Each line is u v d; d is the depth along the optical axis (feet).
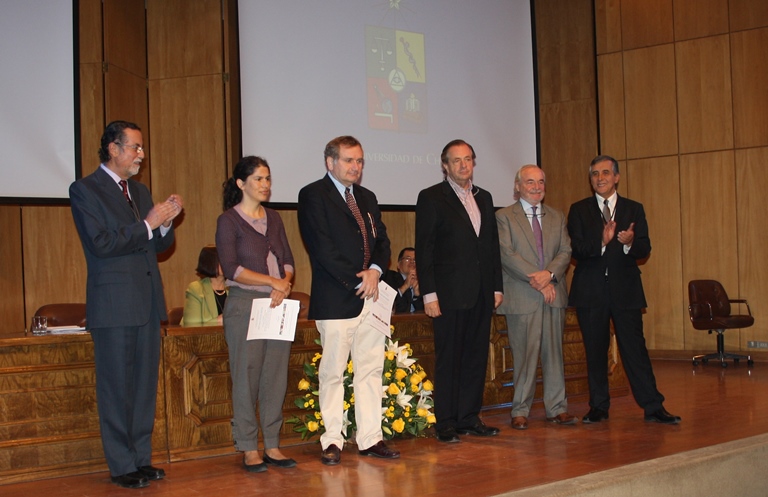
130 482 10.63
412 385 13.47
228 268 11.43
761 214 25.18
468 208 13.74
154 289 11.18
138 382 11.07
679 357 26.17
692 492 10.73
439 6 24.44
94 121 20.16
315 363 13.52
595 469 10.75
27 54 19.36
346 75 22.75
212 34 22.07
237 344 11.54
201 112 22.02
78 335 11.78
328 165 12.14
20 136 19.25
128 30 21.47
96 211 10.72
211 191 21.88
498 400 15.99
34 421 11.41
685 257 26.32
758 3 25.26
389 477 10.69
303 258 22.93
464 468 11.07
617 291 14.62
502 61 25.52
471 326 13.50
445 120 24.38
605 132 27.40
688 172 26.27
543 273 14.01
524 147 25.79
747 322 23.53
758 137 25.27
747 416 14.60
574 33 27.58
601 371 14.87
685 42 26.32
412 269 17.67
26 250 19.99
